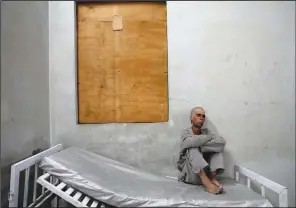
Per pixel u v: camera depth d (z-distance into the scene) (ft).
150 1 7.59
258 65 7.40
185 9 7.37
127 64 7.60
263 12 7.39
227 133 7.36
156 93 7.60
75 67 7.46
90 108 7.62
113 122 7.59
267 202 5.09
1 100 5.03
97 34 7.59
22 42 5.90
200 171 5.66
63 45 7.39
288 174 7.38
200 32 7.38
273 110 7.41
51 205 6.45
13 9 5.51
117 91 7.62
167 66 7.55
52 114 7.39
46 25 7.24
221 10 7.39
